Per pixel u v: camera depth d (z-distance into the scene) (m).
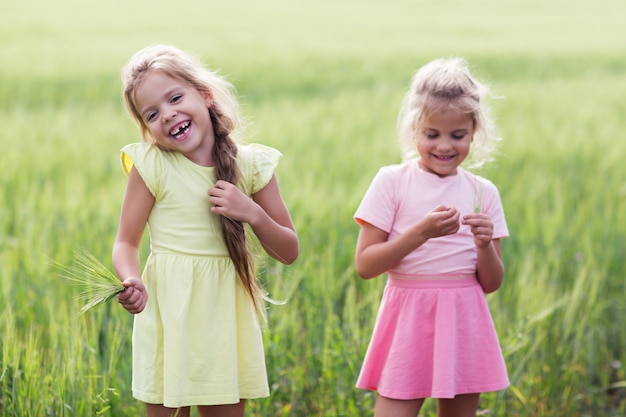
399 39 25.16
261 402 3.91
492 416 3.99
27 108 13.78
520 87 15.84
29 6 32.19
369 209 3.35
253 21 30.25
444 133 3.24
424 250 3.29
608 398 4.70
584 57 21.08
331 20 31.50
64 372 3.48
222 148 2.96
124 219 2.96
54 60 19.03
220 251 2.96
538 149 9.79
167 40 22.75
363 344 4.23
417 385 3.28
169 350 2.87
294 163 8.69
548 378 4.43
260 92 15.93
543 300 4.89
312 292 4.98
